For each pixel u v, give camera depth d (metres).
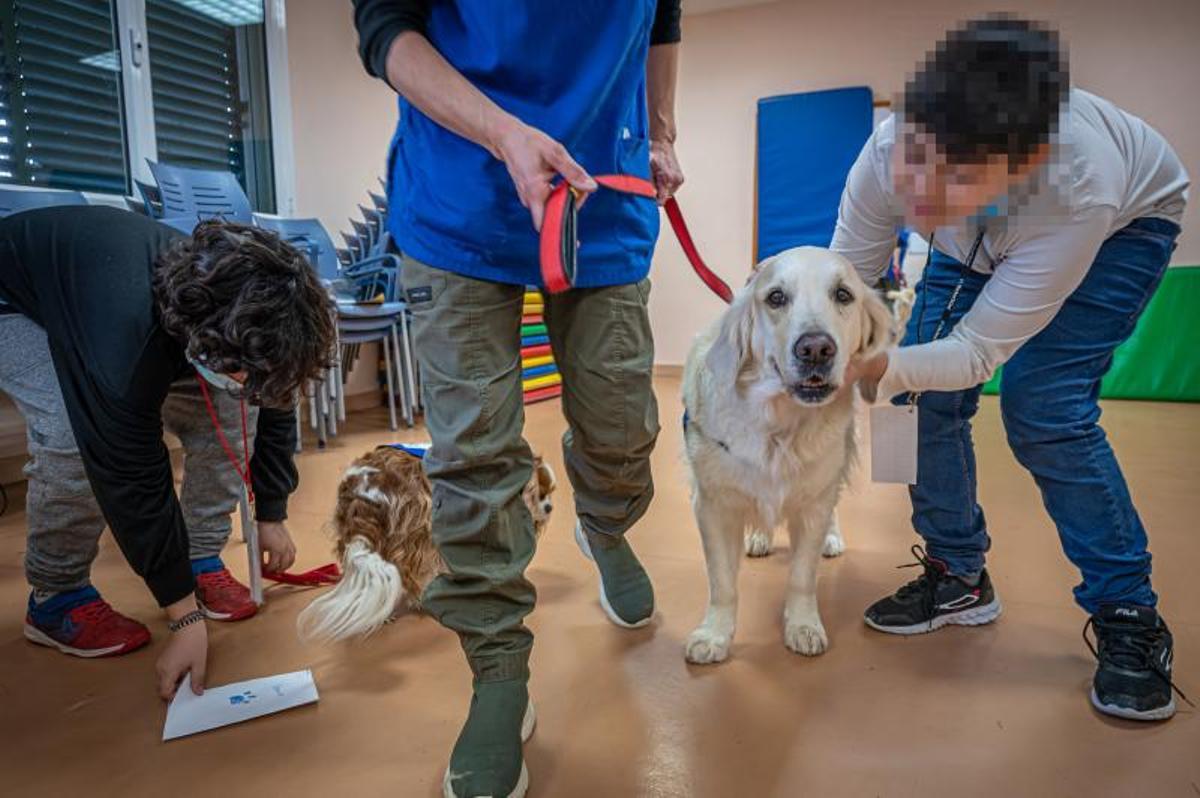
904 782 1.06
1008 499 2.47
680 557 1.98
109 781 1.08
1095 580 1.32
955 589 1.54
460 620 1.08
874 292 1.42
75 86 3.37
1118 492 1.31
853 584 1.82
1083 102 1.22
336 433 3.73
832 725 1.20
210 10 4.02
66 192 2.79
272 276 1.14
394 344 4.11
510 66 1.00
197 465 1.64
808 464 1.40
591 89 1.02
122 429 1.17
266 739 1.18
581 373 1.20
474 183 1.01
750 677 1.36
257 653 1.47
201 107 4.00
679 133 6.19
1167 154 1.29
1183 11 5.08
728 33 5.98
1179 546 2.00
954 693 1.30
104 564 1.94
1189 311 4.91
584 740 1.16
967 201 1.21
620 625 1.57
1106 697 1.23
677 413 4.20
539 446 3.36
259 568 1.65
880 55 5.66
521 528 1.13
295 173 4.50
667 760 1.11
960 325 1.30
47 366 1.34
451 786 1.00
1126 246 1.27
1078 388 1.30
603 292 1.16
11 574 1.89
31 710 1.27
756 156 5.95
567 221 0.86
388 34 0.97
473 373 1.05
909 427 1.43
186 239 1.27
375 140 4.85
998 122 1.10
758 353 1.38
